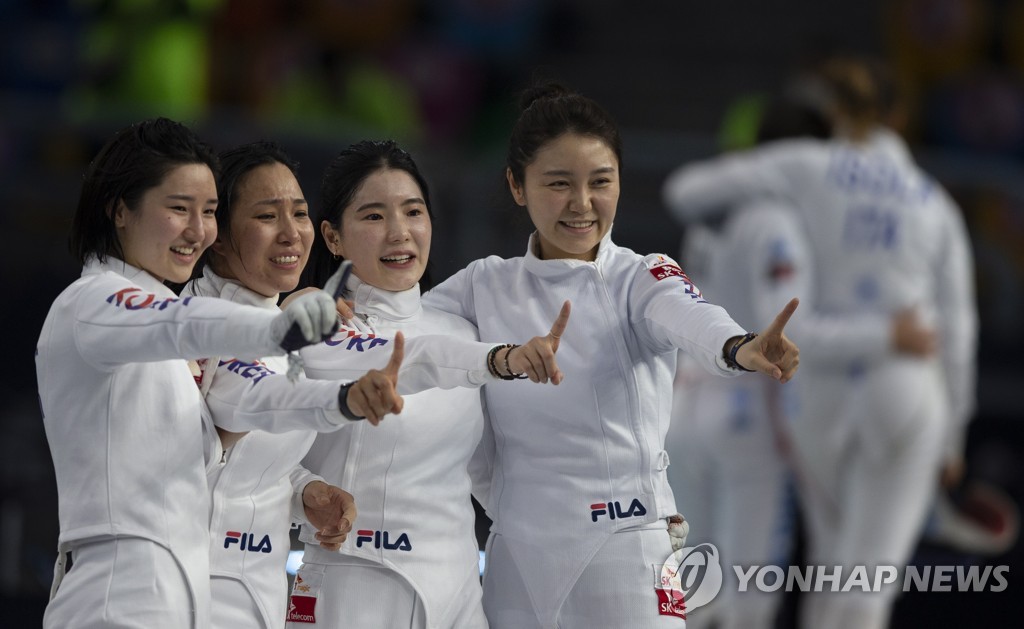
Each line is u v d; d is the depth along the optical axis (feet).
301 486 32.55
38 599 58.13
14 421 67.51
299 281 35.70
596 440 33.04
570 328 33.35
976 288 76.18
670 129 106.52
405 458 32.60
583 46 111.14
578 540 32.86
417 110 101.76
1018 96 105.19
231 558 31.60
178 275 30.89
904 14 108.88
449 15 106.73
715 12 112.88
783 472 55.67
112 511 29.55
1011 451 73.82
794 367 28.91
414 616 32.30
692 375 56.75
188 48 82.33
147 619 29.25
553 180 32.96
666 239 73.97
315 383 29.55
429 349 30.68
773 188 56.49
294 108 88.63
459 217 71.31
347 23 101.91
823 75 59.00
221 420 31.07
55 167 72.08
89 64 82.02
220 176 32.32
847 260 56.59
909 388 55.31
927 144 105.09
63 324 29.99
